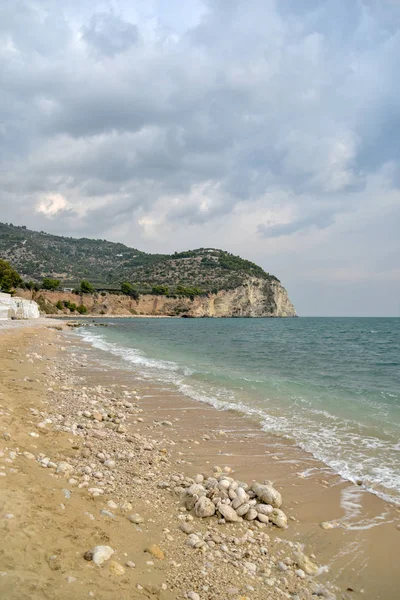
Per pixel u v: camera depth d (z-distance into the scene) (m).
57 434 8.50
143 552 4.44
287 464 7.77
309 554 4.84
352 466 7.66
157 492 6.22
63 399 12.24
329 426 10.33
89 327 73.62
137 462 7.46
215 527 5.31
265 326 96.81
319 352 33.09
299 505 6.15
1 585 3.27
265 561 4.62
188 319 166.12
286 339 50.44
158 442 8.88
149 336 51.59
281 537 5.21
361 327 93.00
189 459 7.91
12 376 15.00
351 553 4.88
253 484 6.39
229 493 6.08
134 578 3.88
